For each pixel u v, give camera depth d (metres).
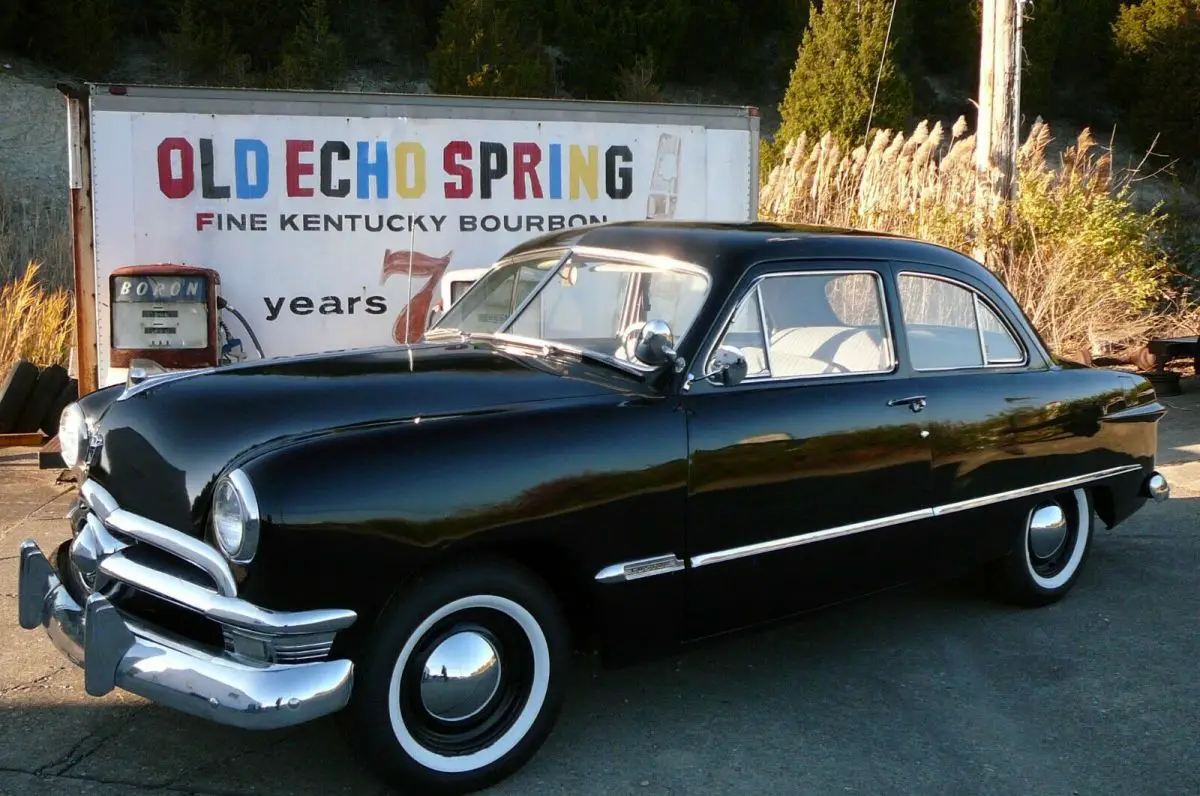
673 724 3.85
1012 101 11.68
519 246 4.91
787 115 22.67
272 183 7.52
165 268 6.96
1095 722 3.93
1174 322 12.53
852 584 4.16
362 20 27.23
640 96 24.58
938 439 4.32
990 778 3.51
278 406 3.34
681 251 4.03
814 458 3.92
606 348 3.97
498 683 3.32
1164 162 27.19
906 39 25.84
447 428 3.22
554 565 3.44
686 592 3.66
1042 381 4.83
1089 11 30.78
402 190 7.79
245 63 23.23
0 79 20.59
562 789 3.37
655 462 3.52
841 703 4.05
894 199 12.80
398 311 7.88
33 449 7.89
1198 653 4.58
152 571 3.15
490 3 21.80
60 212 15.80
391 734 3.10
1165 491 5.48
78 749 3.52
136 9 25.61
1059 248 12.02
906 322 4.37
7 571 5.28
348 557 2.97
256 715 2.86
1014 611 5.07
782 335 4.02
